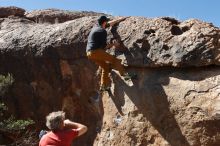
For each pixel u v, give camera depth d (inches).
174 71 305.1
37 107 376.2
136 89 314.5
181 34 307.1
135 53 314.5
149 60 307.7
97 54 301.1
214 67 293.7
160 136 299.0
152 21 319.9
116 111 324.8
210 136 279.3
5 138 380.2
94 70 346.0
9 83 360.8
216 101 278.4
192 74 297.3
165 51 302.7
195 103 286.0
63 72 359.9
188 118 287.7
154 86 306.7
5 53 377.7
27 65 372.5
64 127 207.9
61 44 354.6
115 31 326.3
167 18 324.5
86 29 349.4
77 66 352.8
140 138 307.6
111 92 329.4
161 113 300.5
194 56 291.3
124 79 321.7
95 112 350.6
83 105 358.0
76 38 349.7
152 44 308.7
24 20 440.1
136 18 329.1
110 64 316.8
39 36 371.2
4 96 382.0
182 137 289.3
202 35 293.3
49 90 369.4
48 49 360.2
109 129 328.8
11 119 357.7
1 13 458.0
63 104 366.0
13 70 378.0
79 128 206.1
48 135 201.0
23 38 377.4
